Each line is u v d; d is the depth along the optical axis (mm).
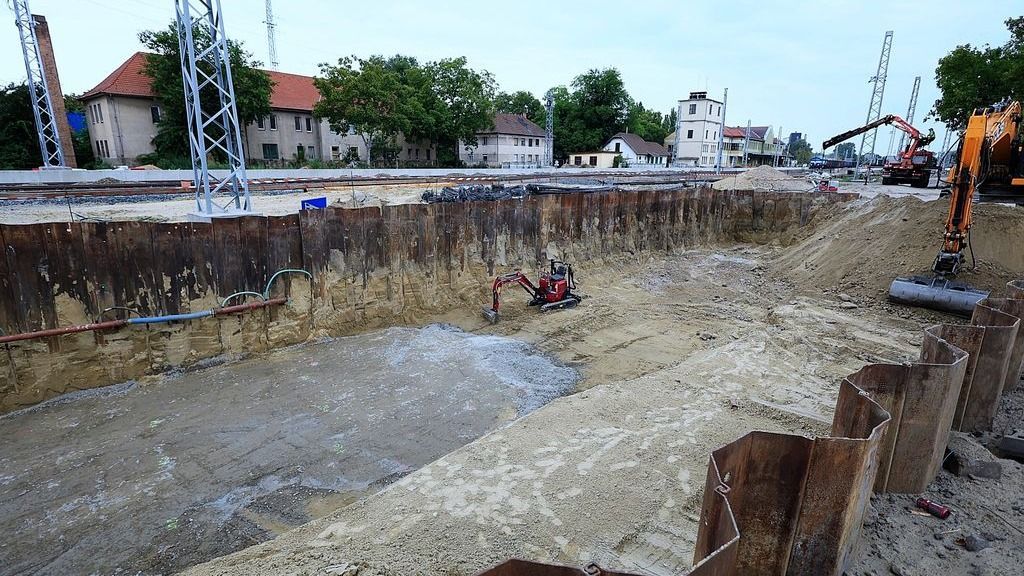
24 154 41906
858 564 4820
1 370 9148
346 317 12930
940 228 14586
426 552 5074
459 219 14742
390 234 13430
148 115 41875
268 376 10617
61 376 9703
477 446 6949
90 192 21016
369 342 12406
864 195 29250
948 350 6320
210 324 11102
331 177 33750
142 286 10398
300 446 8305
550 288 14742
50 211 17359
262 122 46562
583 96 78875
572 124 79312
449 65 54594
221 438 8484
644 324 13883
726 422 7422
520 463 6504
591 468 6340
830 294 15094
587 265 18297
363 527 5504
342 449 8234
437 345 12234
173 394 9883
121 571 6023
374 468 7809
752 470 4395
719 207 23906
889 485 5938
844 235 17438
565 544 5141
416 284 14055
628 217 19938
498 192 21688
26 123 41656
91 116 42531
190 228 10742
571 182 31062
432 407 9484
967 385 6965
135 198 21156
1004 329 6781
